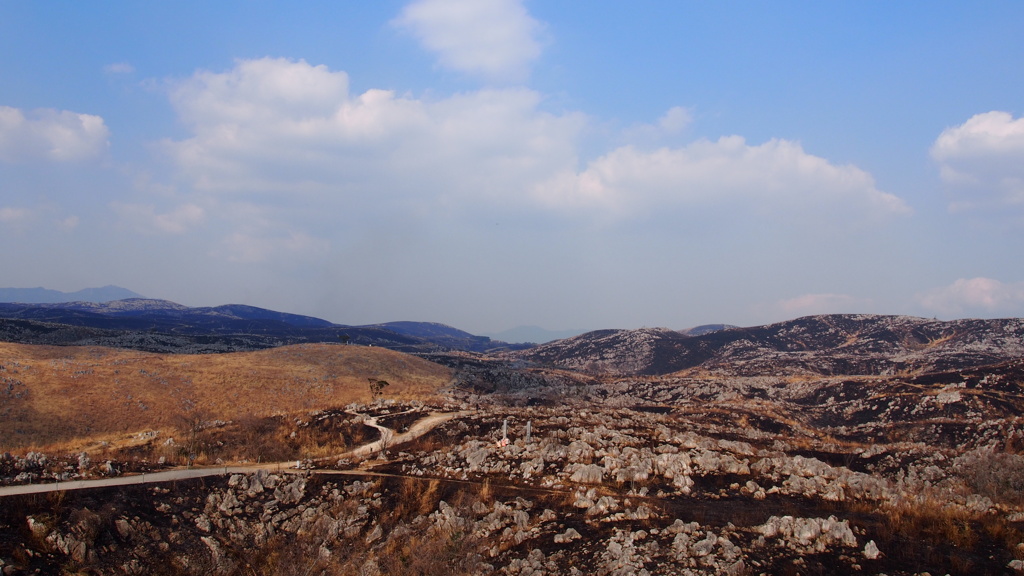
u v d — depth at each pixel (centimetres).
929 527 4472
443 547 4747
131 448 7731
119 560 4519
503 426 7669
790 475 5759
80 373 11269
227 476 5850
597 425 7962
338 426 8825
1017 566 3716
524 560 4347
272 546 5153
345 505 5588
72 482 5303
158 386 11538
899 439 10381
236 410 10981
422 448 7462
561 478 5947
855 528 4341
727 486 5638
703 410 12281
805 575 3731
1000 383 13138
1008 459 6141
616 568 3988
